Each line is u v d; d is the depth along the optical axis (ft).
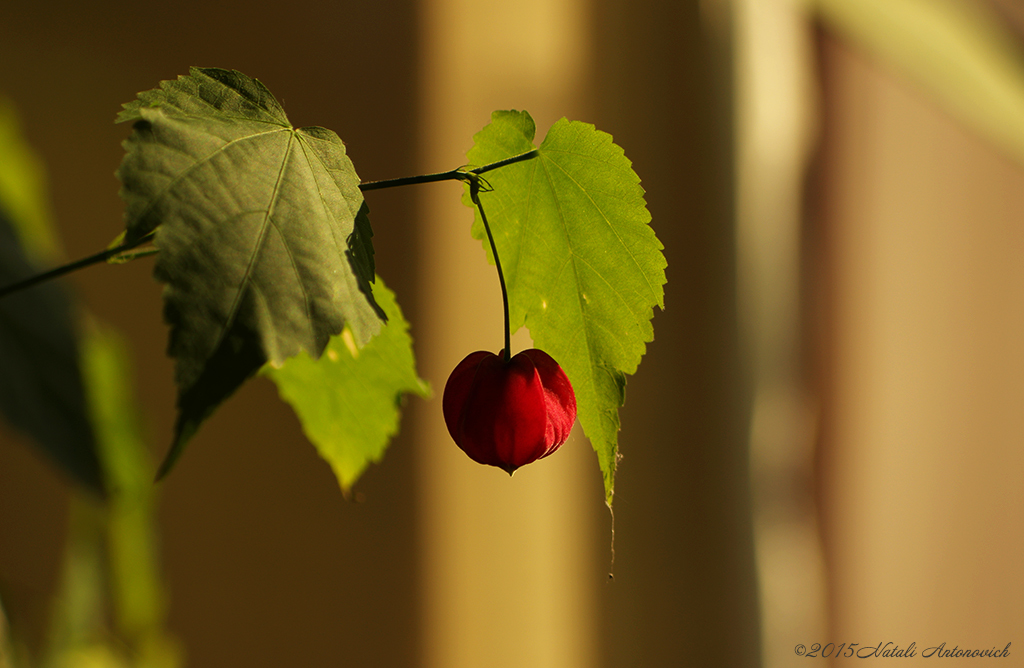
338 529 4.90
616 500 5.55
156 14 4.41
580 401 2.67
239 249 2.54
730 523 5.44
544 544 5.43
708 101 5.42
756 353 5.41
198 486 4.56
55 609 2.85
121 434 2.80
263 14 4.62
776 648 5.49
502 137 2.66
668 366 5.51
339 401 2.80
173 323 2.51
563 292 2.67
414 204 5.00
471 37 5.18
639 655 5.51
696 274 5.49
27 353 2.67
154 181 2.53
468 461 5.23
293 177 2.57
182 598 4.49
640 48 5.52
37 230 2.88
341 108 4.81
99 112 4.28
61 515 4.24
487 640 5.27
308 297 2.54
